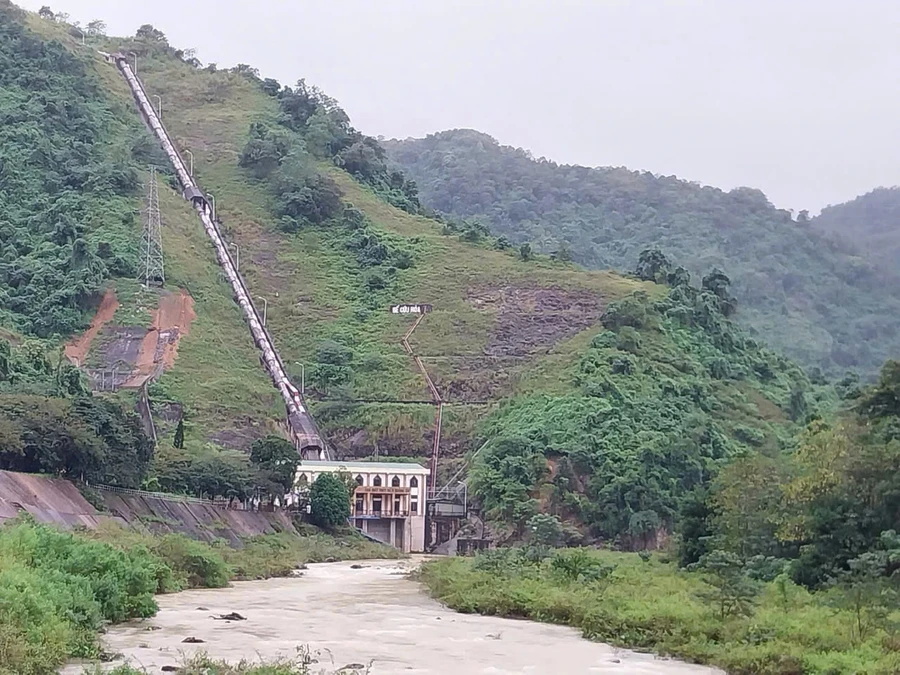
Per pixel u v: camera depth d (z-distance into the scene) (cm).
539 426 14462
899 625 4428
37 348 12638
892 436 6481
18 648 3272
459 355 18000
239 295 19975
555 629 5172
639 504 12788
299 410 16625
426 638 4709
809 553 6234
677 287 19038
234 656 3912
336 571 9500
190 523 9406
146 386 15388
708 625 4591
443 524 14338
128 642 4147
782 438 15512
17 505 6644
